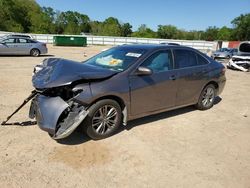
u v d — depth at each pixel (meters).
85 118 4.32
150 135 4.88
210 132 5.23
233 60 16.45
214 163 4.05
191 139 4.84
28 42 18.47
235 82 11.71
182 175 3.69
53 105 4.07
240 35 79.69
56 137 4.04
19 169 3.61
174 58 5.56
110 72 4.57
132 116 4.93
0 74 10.24
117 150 4.25
